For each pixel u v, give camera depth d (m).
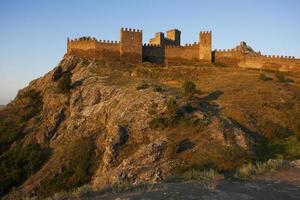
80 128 59.97
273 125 55.38
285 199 14.75
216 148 44.16
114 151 49.41
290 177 18.08
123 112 55.91
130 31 85.50
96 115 60.91
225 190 15.88
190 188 16.25
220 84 74.25
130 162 44.28
